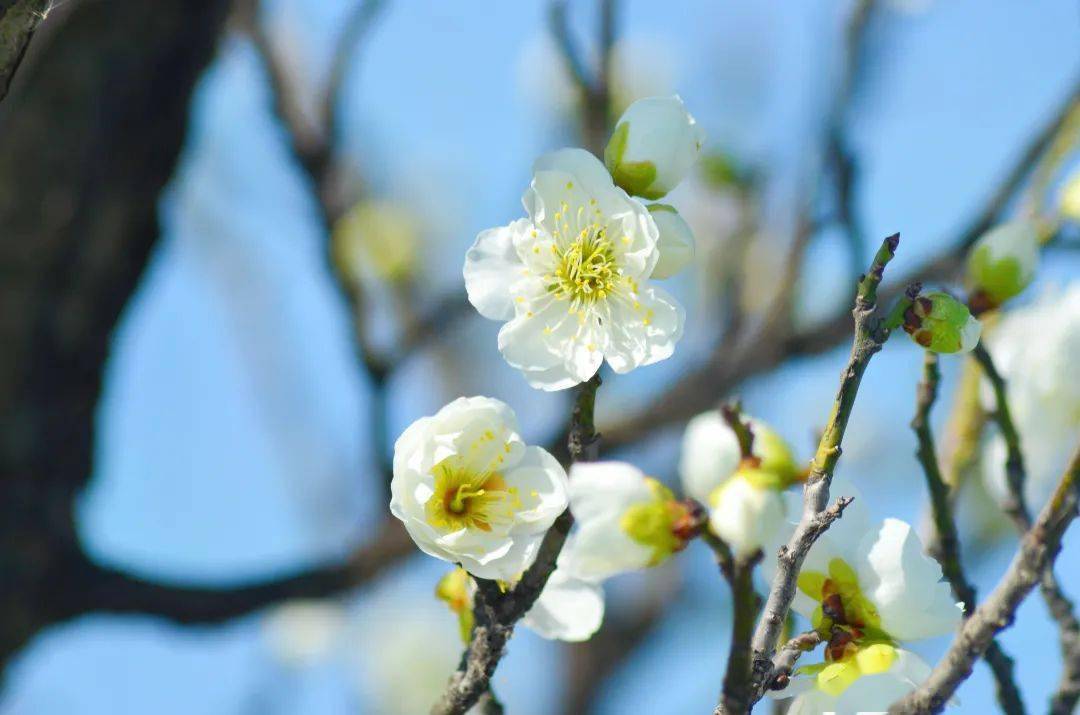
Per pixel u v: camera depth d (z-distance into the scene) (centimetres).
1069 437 90
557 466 81
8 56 79
